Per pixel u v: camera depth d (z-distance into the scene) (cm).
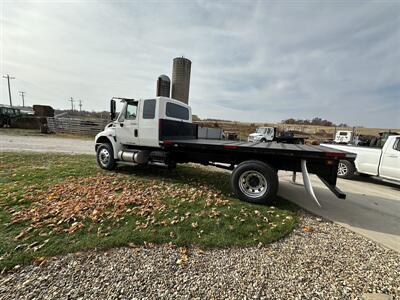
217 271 223
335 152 369
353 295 197
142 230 293
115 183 504
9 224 291
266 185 411
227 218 346
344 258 256
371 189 616
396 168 623
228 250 261
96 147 671
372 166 685
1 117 2016
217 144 466
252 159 451
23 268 215
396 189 630
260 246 272
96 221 310
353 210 421
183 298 187
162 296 188
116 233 282
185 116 662
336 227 341
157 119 554
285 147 442
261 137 2141
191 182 556
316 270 231
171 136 597
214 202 417
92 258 234
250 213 371
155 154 573
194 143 491
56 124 1969
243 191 431
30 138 1484
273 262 242
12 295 184
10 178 502
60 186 454
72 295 185
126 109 607
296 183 635
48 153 900
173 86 1527
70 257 233
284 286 206
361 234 320
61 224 297
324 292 200
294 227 332
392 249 280
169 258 240
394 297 197
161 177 593
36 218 309
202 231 300
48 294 185
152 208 368
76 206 354
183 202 405
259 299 189
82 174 571
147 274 213
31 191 415
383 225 355
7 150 934
